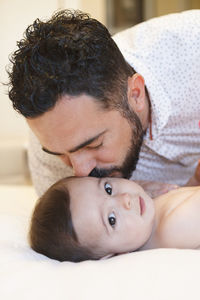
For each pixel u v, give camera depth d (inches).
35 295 27.0
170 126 46.7
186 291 26.1
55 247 38.7
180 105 45.4
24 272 30.0
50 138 35.3
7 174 85.7
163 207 42.4
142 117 42.6
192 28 45.3
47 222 39.0
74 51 34.6
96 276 28.2
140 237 40.1
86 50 35.0
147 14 124.6
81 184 41.4
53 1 94.5
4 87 93.8
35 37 36.9
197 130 47.9
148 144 46.4
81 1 97.4
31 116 34.3
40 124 34.7
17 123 96.3
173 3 131.0
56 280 28.3
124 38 48.1
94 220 39.4
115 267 29.2
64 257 39.3
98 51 35.9
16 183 86.1
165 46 44.6
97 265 30.4
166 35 44.9
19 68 35.1
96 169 39.9
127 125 38.7
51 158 51.6
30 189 62.3
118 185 42.2
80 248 39.3
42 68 33.8
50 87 33.1
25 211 48.9
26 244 38.9
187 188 45.1
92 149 37.1
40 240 38.9
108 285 27.0
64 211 39.5
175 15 48.0
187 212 39.1
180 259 29.6
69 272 29.3
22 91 34.0
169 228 39.4
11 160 85.7
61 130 34.4
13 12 93.0
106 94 35.5
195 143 49.3
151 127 44.7
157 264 28.9
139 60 43.9
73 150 36.0
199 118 47.3
